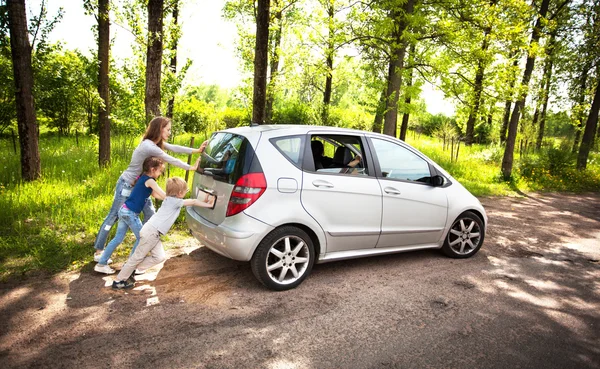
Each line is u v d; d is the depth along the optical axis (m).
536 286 4.51
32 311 3.20
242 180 3.59
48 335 2.89
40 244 4.47
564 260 5.54
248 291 3.86
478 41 10.78
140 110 10.44
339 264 4.77
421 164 4.94
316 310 3.57
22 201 5.78
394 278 4.45
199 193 4.11
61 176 7.47
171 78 10.87
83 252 4.42
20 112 6.73
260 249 3.68
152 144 3.97
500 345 3.19
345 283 4.21
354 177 4.25
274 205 3.68
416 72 11.52
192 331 3.09
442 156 16.48
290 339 3.07
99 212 5.61
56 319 3.11
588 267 5.30
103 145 8.50
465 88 11.14
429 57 10.71
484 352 3.07
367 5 11.22
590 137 16.16
